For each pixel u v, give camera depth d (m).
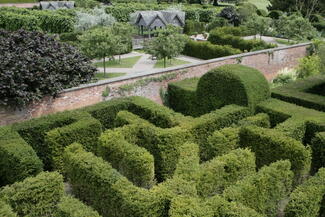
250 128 11.85
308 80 17.80
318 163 11.73
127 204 8.23
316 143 11.58
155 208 8.13
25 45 15.80
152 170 10.38
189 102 16.44
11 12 35.84
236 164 9.90
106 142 11.08
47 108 13.94
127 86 15.98
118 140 11.04
